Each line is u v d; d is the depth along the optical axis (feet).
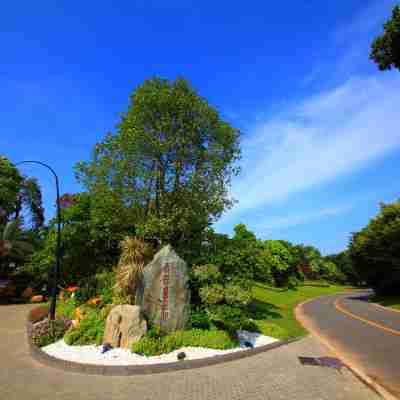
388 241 98.48
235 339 32.91
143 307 33.76
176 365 25.75
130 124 47.42
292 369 25.71
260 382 22.71
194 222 48.98
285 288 153.79
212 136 51.06
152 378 23.56
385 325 51.01
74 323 36.65
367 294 143.13
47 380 23.16
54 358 27.45
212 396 20.18
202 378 23.53
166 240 48.42
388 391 21.66
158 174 47.50
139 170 46.73
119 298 36.65
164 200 48.24
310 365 26.84
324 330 46.01
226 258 42.86
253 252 47.47
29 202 114.42
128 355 28.09
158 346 29.07
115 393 20.65
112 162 47.60
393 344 36.19
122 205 48.16
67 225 61.72
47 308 55.67
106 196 47.06
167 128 47.85
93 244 61.93
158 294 34.32
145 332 31.01
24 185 111.86
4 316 55.21
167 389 21.35
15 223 89.20
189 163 49.75
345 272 235.61
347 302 99.66
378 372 25.75
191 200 48.01
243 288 38.06
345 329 46.85
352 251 123.54
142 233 45.50
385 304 88.58
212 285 35.37
